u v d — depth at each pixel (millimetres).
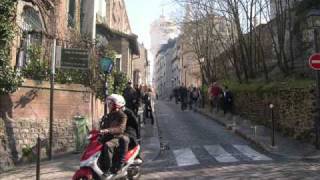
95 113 18750
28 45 16875
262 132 19781
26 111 14617
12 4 13844
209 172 11969
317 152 15141
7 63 13688
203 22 36438
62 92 16031
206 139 18922
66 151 15750
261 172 11695
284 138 18234
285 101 19422
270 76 26156
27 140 14445
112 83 21328
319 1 23188
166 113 31984
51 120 13672
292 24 25172
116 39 33500
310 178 10750
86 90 17141
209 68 41219
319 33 19922
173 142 18094
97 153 8625
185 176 11508
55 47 13469
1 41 13562
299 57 24891
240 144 17547
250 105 25172
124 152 9125
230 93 27359
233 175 11430
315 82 17094
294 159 14039
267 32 29672
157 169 12586
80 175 8492
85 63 13938
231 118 25703
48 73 16031
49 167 12914
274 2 25062
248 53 28766
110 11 37344
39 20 18922
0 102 13852
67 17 22578
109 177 8844
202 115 30562
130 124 9727
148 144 17172
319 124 15836
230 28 31188
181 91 36344
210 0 32156
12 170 12875
